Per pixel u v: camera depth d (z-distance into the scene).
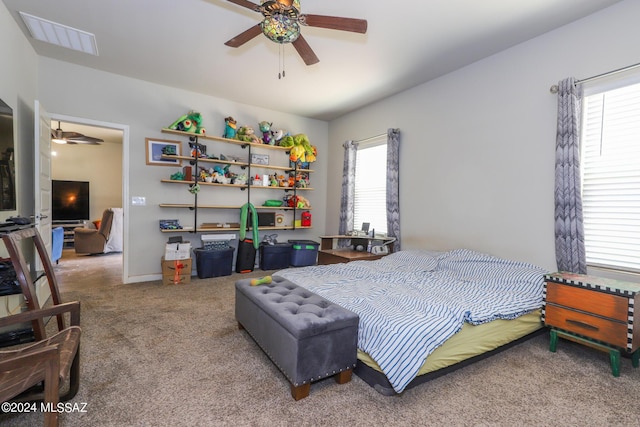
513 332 2.21
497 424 1.50
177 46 3.15
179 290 3.70
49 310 1.61
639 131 2.35
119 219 6.56
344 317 1.80
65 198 7.02
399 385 1.61
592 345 2.05
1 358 1.34
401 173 4.22
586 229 2.62
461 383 1.84
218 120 4.62
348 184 5.02
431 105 3.83
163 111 4.18
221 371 1.94
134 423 1.46
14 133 2.70
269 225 5.07
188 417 1.52
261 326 2.04
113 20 2.71
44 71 3.44
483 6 2.41
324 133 5.72
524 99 2.93
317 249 5.13
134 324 2.66
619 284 2.04
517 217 2.98
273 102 4.75
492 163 3.19
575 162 2.53
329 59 3.32
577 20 2.58
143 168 4.09
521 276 2.58
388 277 2.78
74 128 6.02
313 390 1.76
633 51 2.30
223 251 4.40
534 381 1.87
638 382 1.87
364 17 2.57
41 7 2.53
